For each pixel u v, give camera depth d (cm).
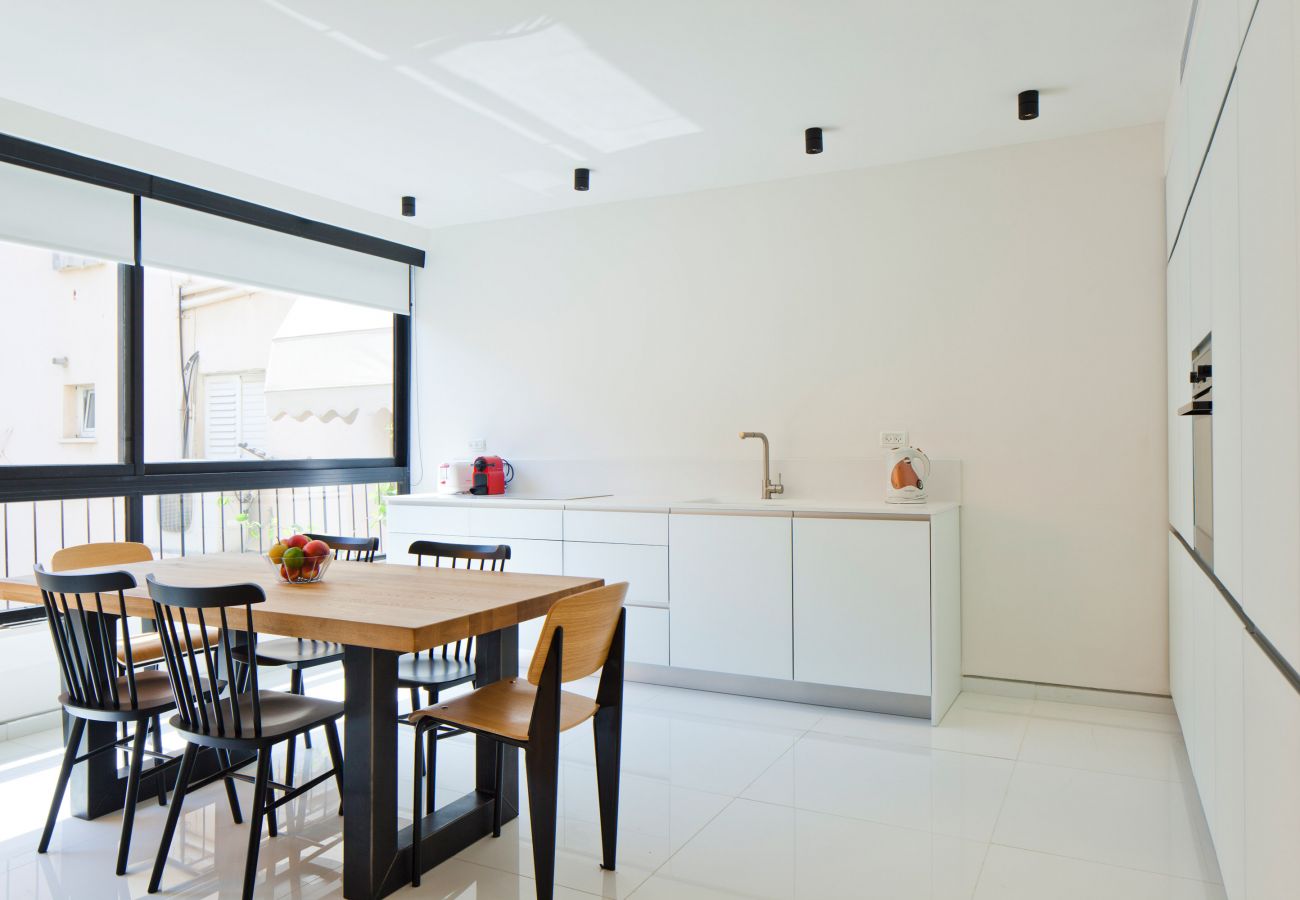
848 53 293
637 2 259
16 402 357
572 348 479
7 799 279
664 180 428
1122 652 363
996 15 269
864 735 336
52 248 342
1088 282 367
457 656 296
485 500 444
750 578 378
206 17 266
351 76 309
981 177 385
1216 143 200
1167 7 263
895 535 349
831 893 217
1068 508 371
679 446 450
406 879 222
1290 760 132
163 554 400
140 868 230
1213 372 208
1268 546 147
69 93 321
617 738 230
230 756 302
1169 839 245
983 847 241
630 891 218
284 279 439
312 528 479
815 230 418
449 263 515
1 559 347
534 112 342
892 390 402
